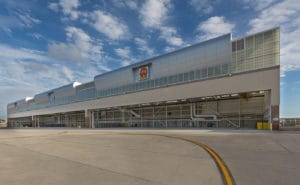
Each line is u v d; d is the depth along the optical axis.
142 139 15.09
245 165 6.21
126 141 14.06
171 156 7.97
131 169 6.12
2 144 15.05
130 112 46.69
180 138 14.74
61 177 5.51
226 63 28.14
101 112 54.06
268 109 25.73
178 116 39.53
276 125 23.20
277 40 24.27
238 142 11.68
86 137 18.64
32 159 8.36
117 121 48.28
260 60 25.34
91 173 5.80
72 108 56.97
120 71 43.75
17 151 10.91
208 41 30.23
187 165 6.39
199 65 30.97
